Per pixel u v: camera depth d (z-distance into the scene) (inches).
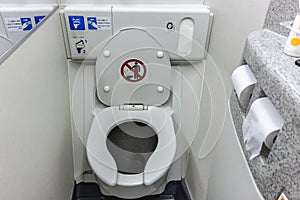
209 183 35.1
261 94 21.2
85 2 40.4
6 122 21.1
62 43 40.9
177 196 53.8
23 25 30.0
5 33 27.3
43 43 32.0
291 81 17.3
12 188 22.0
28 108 26.2
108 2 40.6
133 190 40.4
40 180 29.6
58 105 38.6
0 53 22.1
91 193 53.2
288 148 16.2
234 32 32.9
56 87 37.6
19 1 32.7
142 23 40.1
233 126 26.5
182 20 40.3
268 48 21.8
